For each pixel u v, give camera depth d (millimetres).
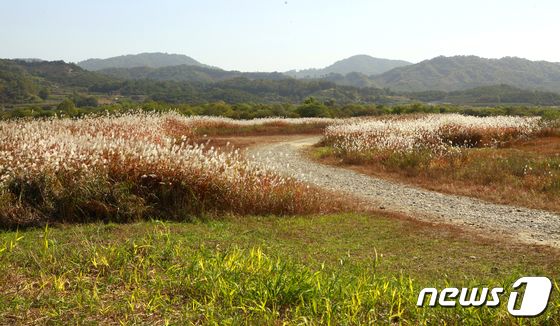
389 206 11367
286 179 11289
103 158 9156
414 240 7969
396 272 6039
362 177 15719
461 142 22531
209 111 50750
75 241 6086
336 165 18312
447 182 14250
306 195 10406
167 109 36281
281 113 53406
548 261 6895
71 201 8016
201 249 5371
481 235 8562
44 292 4055
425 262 6684
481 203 11695
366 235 8188
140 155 9477
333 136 25016
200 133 28797
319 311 3887
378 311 4047
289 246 7062
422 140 20172
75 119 20656
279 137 30391
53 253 5055
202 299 4086
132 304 3836
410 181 14820
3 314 3584
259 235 7668
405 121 31219
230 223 8438
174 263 4922
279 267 4676
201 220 8531
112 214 8141
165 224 7699
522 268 6469
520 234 8750
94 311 3762
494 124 24312
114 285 4344
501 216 10289
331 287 4266
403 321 3881
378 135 21641
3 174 8430
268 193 9891
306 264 5961
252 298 4039
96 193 8250
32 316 3617
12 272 4473
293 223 8836
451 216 10289
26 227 7449
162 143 15359
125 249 5312
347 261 6328
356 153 19094
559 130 22781
